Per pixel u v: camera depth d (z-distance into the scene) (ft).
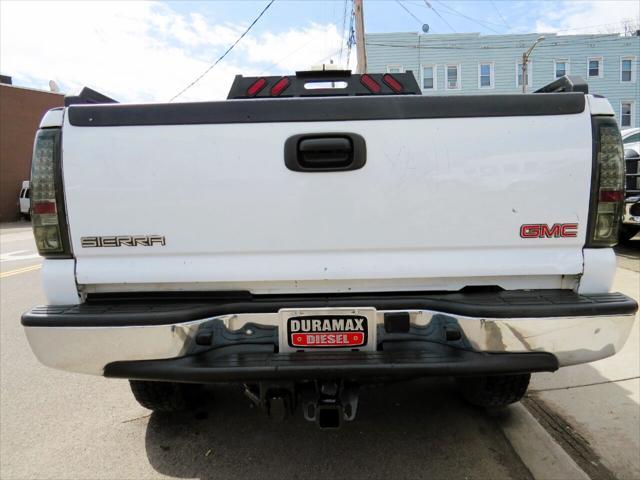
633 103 86.38
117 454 8.57
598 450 8.14
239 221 6.50
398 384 11.05
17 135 87.25
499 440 8.67
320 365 6.13
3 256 37.27
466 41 83.66
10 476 7.99
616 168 6.40
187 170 6.43
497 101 6.34
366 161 6.40
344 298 6.72
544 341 6.21
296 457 8.34
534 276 6.72
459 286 6.81
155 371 6.28
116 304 6.70
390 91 11.25
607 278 6.59
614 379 10.61
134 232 6.51
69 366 6.40
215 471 8.01
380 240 6.53
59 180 6.43
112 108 6.37
